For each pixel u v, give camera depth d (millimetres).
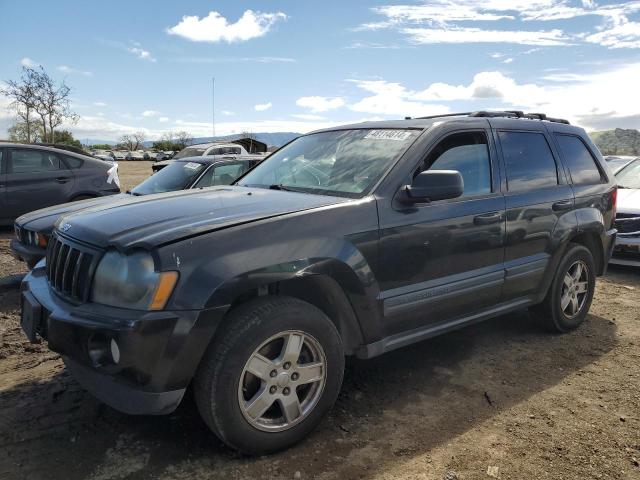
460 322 3766
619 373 3938
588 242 4984
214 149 18797
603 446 2955
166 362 2467
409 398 3502
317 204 3084
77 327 2547
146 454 2801
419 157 3514
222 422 2623
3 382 3627
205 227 2674
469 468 2732
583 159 4945
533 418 3258
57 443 2887
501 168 4066
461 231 3607
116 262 2592
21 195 8898
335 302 3084
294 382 2838
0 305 5352
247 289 2635
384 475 2662
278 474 2652
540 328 4801
